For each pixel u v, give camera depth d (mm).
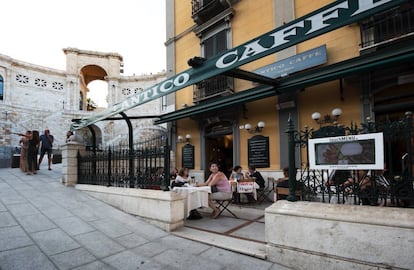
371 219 2520
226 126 9039
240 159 8250
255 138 7750
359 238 2564
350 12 3174
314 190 3182
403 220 2383
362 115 5828
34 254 3215
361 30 5914
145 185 5258
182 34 10883
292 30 3664
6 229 3879
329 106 6387
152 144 9039
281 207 3148
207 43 9844
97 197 6172
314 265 2799
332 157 3014
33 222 4281
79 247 3523
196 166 9844
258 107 7836
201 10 9469
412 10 5289
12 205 5074
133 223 4656
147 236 4066
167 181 4684
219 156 10172
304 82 5609
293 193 3256
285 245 3023
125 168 5809
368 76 5766
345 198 3166
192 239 3902
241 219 5168
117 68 33219
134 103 6250
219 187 5535
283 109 7234
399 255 2359
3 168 11141
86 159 7156
